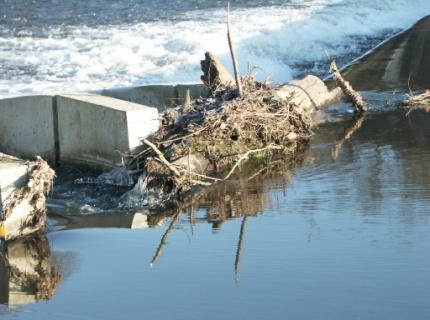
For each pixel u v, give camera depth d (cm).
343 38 3384
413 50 2902
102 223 1345
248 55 3020
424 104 2058
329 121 1931
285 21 3709
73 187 1548
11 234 1295
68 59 3067
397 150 1664
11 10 4522
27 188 1301
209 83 1875
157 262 1159
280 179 1513
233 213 1345
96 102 1620
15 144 1802
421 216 1275
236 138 1625
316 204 1362
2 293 1082
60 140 1708
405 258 1115
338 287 1037
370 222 1260
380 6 4156
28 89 2588
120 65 2967
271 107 1722
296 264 1115
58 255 1209
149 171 1476
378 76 2464
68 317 1007
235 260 1145
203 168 1543
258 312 985
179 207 1395
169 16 4247
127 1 4878
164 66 2912
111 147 1590
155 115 1578
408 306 980
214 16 4166
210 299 1028
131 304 1030
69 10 4531
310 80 2105
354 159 1616
